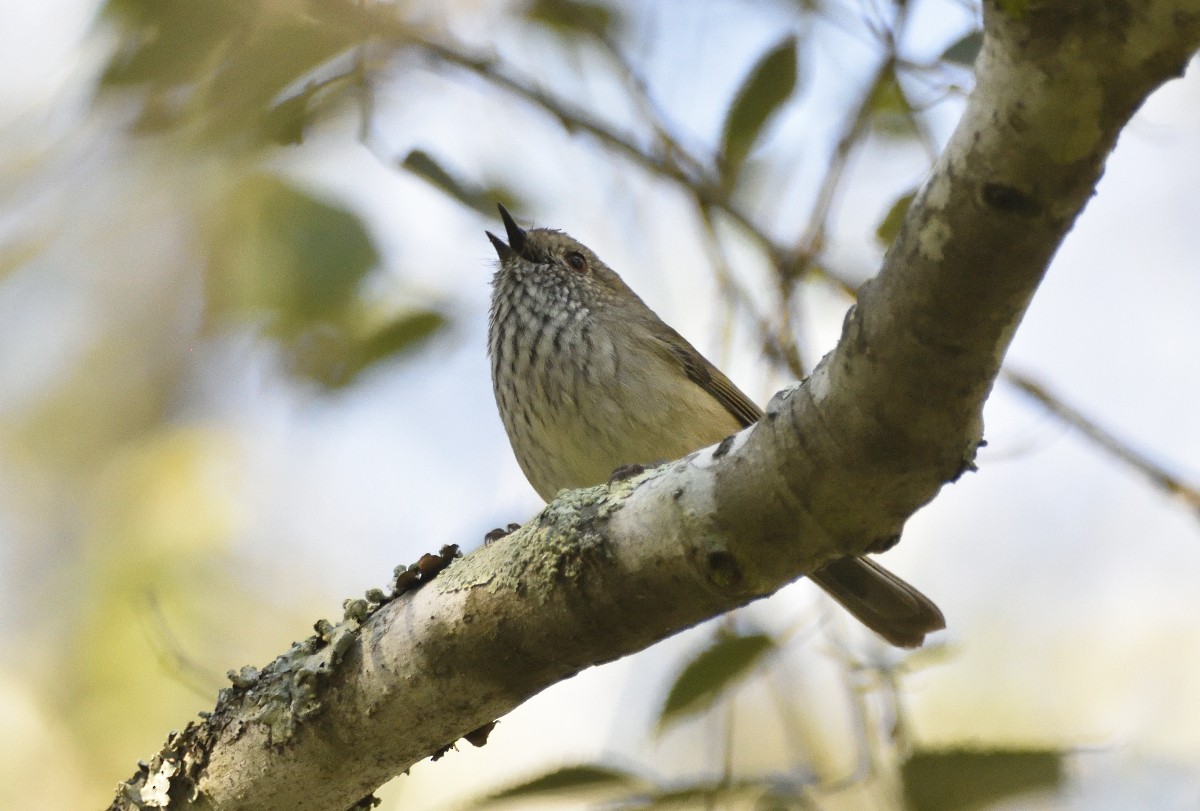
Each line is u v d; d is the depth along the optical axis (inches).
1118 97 180.5
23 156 447.5
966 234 197.2
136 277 595.5
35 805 524.1
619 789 296.7
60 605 573.6
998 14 181.2
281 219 402.9
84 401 616.1
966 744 279.7
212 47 305.9
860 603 410.0
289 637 560.4
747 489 235.6
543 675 261.4
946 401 214.5
